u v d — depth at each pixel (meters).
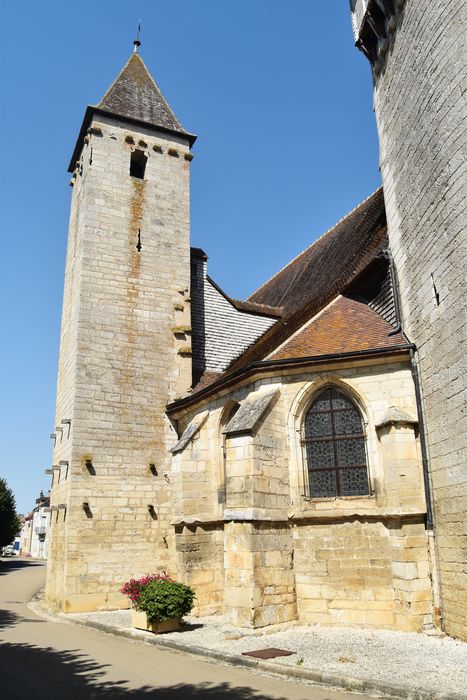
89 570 18.08
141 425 20.30
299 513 14.09
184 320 22.25
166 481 20.05
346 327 16.12
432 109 13.20
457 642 11.22
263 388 15.30
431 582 12.54
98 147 23.19
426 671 9.00
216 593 16.31
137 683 8.75
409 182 14.49
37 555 88.81
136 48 27.81
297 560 13.91
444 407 12.34
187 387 21.38
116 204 22.72
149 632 13.05
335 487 14.20
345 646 11.09
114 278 21.66
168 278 22.70
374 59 17.05
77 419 19.38
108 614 17.14
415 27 14.15
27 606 21.12
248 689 8.36
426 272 13.36
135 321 21.48
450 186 12.27
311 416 14.95
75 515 18.39
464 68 11.98
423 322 13.47
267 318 25.00
